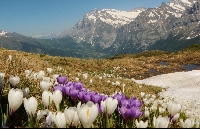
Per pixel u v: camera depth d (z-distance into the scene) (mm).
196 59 71125
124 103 3621
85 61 51062
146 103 8445
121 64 56938
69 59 46156
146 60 70750
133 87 21109
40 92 6832
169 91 26672
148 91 22328
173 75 42062
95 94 3898
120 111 3270
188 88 29828
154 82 37188
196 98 21906
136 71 53312
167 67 60844
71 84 4703
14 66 11984
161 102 9328
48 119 2930
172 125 4012
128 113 3178
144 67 58656
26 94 3971
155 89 25938
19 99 2912
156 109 5789
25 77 8352
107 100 3223
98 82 17672
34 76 7590
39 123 3498
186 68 59969
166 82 36969
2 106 4340
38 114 3211
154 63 66500
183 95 23875
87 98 3869
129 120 3463
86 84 14883
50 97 3584
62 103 4383
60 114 2785
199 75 40281
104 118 3301
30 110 2988
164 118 2799
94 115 2537
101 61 55500
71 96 4289
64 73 16875
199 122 4375
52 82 7578
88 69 43500
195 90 27703
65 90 4371
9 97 2938
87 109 2535
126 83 23109
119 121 3562
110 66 53500
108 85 17297
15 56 19891
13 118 3932
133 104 3553
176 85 34344
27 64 14711
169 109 3869
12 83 4820
